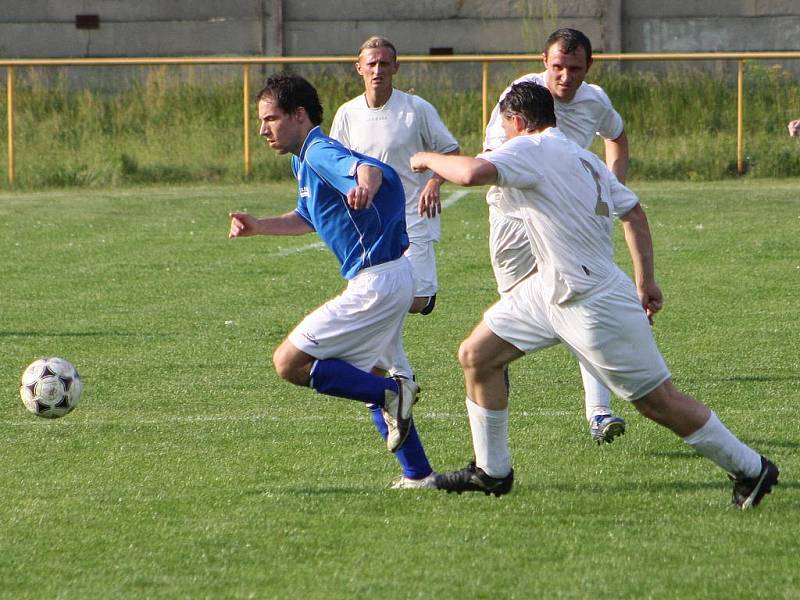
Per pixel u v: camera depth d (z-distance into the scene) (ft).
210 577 52.70
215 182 266.98
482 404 63.05
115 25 315.99
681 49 309.63
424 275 91.50
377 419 68.69
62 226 195.21
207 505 63.31
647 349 59.72
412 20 313.94
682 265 152.35
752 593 50.16
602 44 309.83
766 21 306.35
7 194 247.09
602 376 60.64
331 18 316.19
